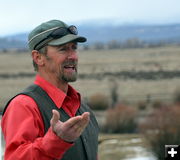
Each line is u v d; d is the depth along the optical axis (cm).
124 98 8950
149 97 8838
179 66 12450
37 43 390
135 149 4247
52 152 324
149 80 11062
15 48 15625
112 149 3991
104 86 9938
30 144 336
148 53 14675
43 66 394
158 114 4572
